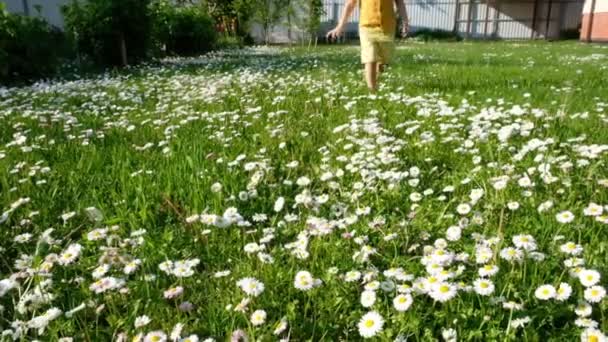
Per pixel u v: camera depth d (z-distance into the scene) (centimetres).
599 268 162
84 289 167
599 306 144
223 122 409
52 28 837
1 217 214
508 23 2561
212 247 200
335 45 2033
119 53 1030
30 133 392
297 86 616
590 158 275
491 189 244
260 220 220
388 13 545
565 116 382
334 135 352
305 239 187
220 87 607
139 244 198
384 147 294
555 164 270
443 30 2527
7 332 139
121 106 520
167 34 1327
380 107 449
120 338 137
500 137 301
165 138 367
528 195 230
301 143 338
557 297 139
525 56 1133
